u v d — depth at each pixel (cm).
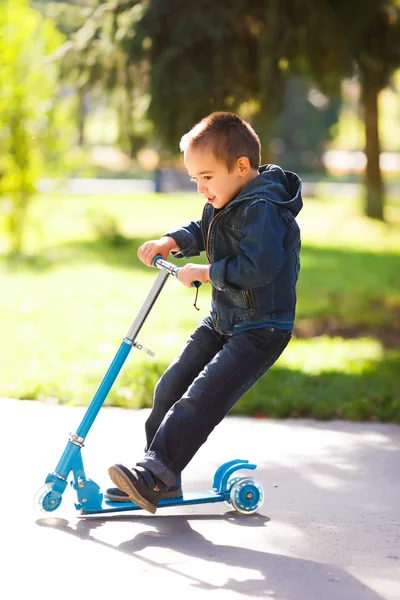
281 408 715
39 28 1762
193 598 371
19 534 439
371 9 1212
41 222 1995
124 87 1231
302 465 578
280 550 428
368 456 602
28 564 404
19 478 528
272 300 446
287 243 439
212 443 627
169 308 1338
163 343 1029
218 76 1193
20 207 1864
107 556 415
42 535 439
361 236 2556
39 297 1387
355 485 538
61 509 478
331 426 684
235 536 446
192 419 442
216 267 432
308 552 426
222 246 450
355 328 1249
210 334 477
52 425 656
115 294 1461
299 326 1252
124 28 1160
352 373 880
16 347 970
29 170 1830
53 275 1656
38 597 371
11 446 596
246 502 479
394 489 532
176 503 469
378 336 1187
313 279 1756
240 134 444
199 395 444
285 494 518
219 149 439
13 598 369
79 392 745
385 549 432
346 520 474
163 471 436
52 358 909
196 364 475
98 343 1014
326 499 510
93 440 621
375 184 2784
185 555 418
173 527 457
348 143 6378
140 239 2302
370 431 670
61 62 1251
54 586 381
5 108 1766
